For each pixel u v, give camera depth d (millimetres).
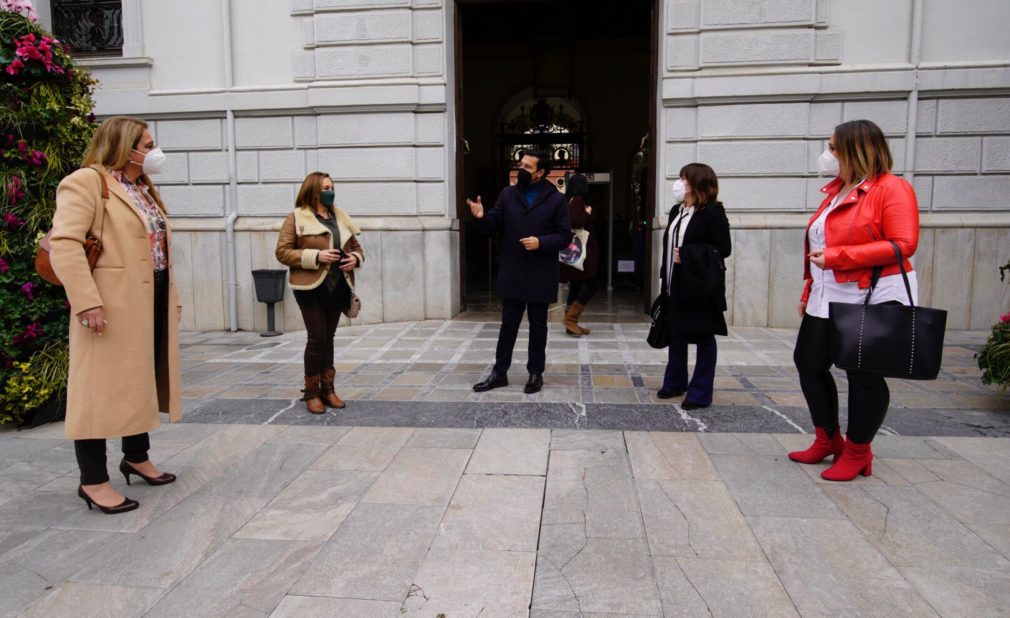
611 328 7707
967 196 7496
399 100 8008
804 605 2262
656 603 2287
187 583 2455
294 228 4453
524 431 4117
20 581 2484
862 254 3033
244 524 2930
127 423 3059
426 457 3695
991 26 7355
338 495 3211
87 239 2986
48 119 4578
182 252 8516
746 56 7582
